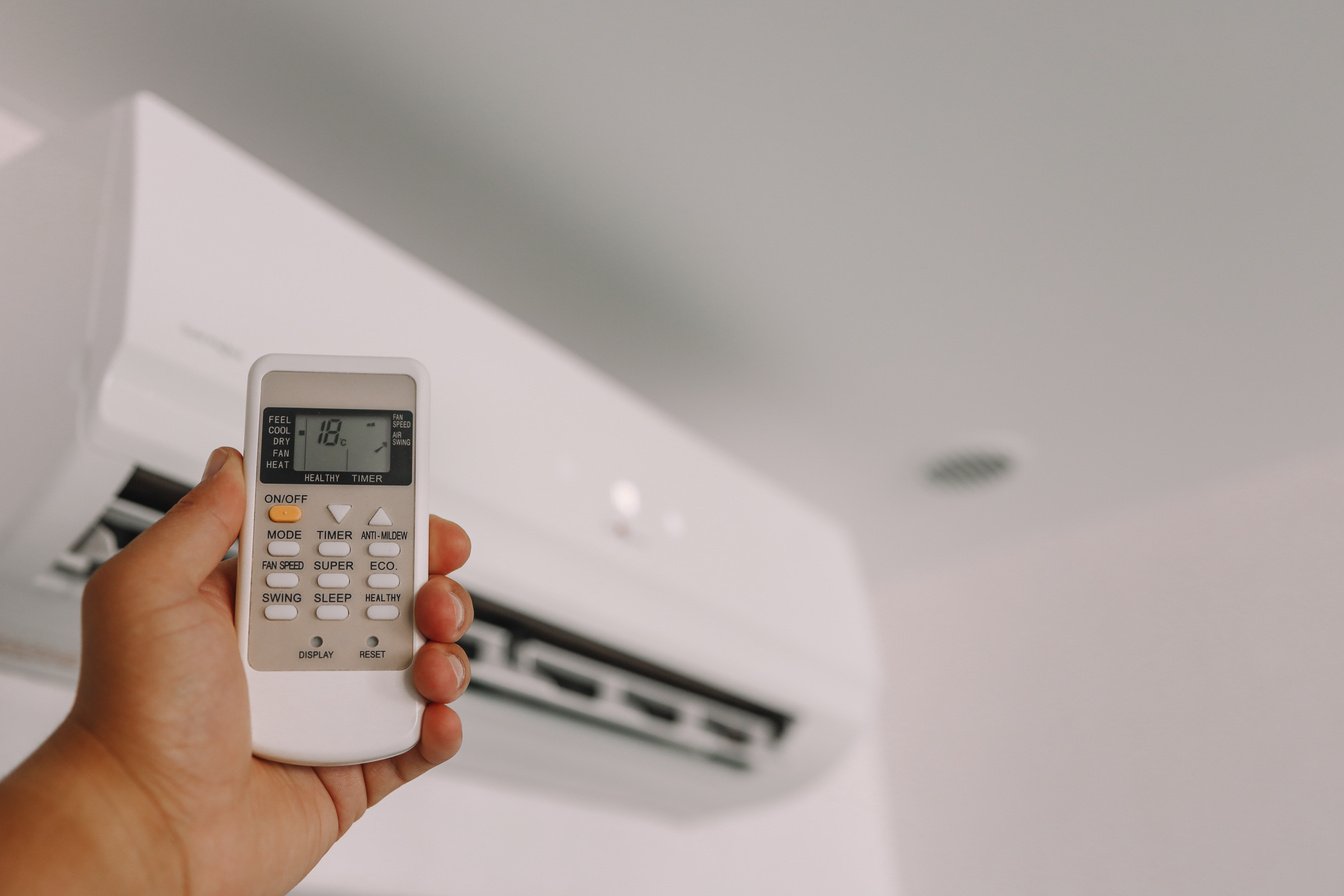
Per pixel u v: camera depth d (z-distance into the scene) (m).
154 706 0.38
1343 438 1.44
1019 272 1.07
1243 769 1.43
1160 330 1.18
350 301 0.70
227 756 0.39
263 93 0.81
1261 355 1.24
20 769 0.37
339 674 0.42
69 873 0.34
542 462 0.80
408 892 1.00
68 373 0.56
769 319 1.10
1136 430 1.38
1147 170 0.96
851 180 0.94
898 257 1.03
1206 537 1.56
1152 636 1.56
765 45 0.80
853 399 1.25
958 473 1.44
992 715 1.65
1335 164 0.97
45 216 0.64
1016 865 1.55
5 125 0.81
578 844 1.20
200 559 0.40
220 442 0.57
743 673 0.94
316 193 0.91
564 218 0.95
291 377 0.47
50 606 0.65
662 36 0.79
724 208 0.96
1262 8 0.81
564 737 0.92
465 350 0.78
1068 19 0.80
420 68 0.80
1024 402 1.29
